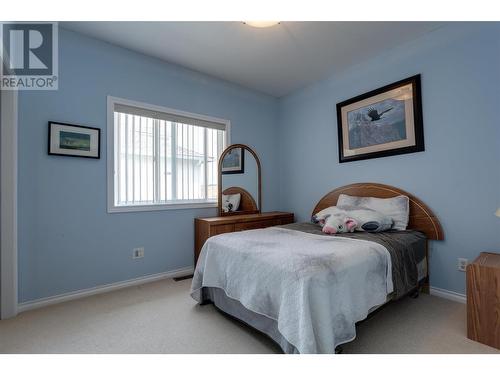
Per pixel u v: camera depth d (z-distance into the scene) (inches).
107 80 102.7
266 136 156.6
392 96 106.7
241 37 98.3
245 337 68.7
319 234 91.9
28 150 86.3
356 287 61.6
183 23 89.7
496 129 81.7
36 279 87.4
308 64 119.6
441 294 93.6
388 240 81.4
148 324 75.7
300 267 57.2
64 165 93.2
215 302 83.4
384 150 109.6
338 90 129.0
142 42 102.0
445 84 92.6
